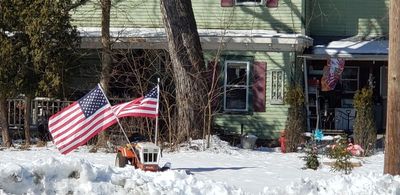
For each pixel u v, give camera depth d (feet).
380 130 129.49
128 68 116.37
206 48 120.98
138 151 66.54
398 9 63.93
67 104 110.83
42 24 101.96
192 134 103.71
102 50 109.91
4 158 83.10
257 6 124.77
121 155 67.36
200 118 104.58
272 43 119.85
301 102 108.78
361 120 104.17
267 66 121.49
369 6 134.00
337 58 123.65
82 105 65.16
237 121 121.49
